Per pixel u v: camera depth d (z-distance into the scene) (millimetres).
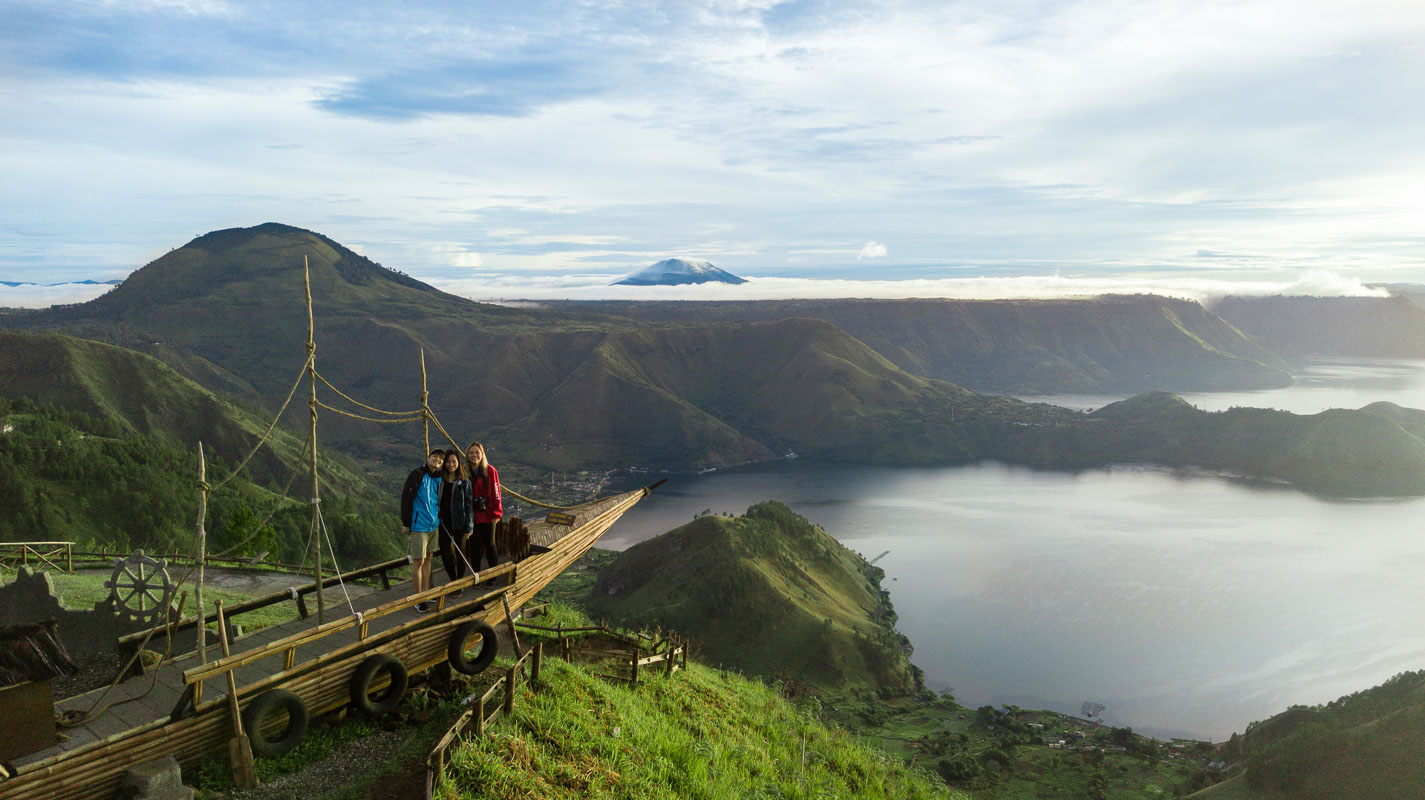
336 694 12867
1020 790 103625
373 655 13219
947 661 183375
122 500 130250
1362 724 95750
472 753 12758
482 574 15258
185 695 11102
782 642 162250
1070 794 102312
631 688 20234
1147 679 175625
